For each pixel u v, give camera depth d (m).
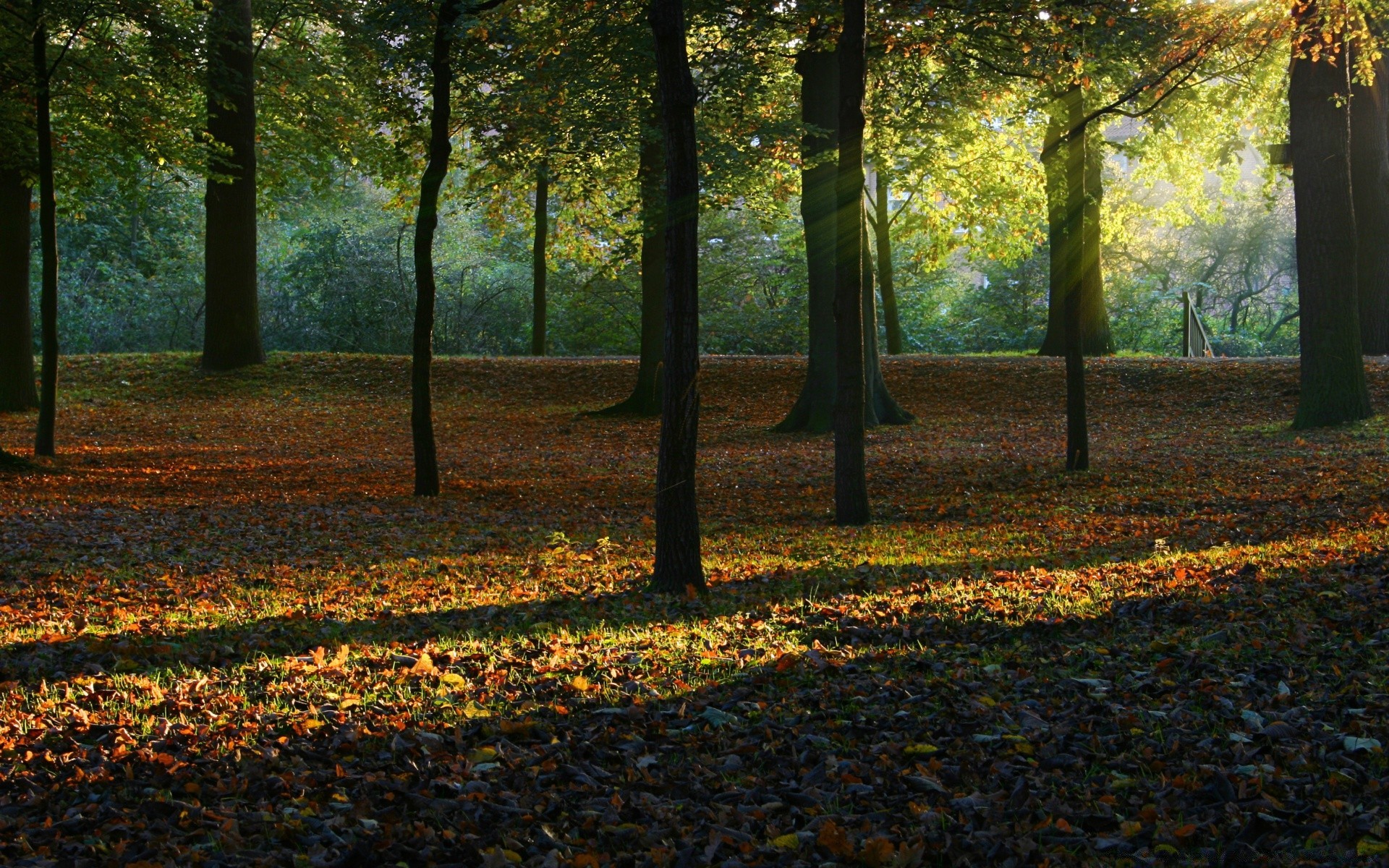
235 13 23.33
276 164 31.06
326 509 14.34
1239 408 22.67
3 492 15.27
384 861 3.95
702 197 19.55
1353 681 5.49
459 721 5.37
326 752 4.98
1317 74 17.62
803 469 17.66
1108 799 4.36
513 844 4.04
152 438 23.22
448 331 39.88
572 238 32.84
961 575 8.98
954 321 44.44
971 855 3.95
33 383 26.22
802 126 19.12
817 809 4.36
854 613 7.56
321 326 38.44
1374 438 16.36
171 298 38.69
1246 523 10.95
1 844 4.00
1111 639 6.73
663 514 8.88
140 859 3.92
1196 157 29.84
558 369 29.94
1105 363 27.11
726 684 5.98
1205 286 44.66
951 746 4.96
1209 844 4.01
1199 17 14.09
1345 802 4.19
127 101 18.61
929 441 20.69
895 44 14.52
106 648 6.94
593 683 6.00
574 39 16.38
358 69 23.11
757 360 29.94
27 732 5.21
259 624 7.67
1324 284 17.98
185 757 4.92
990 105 21.11
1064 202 15.96
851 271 12.24
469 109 17.11
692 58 18.36
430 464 15.84
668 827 4.20
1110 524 11.57
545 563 10.30
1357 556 8.55
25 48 17.55
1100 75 16.34
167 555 10.73
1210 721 5.11
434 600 8.61
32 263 37.25
